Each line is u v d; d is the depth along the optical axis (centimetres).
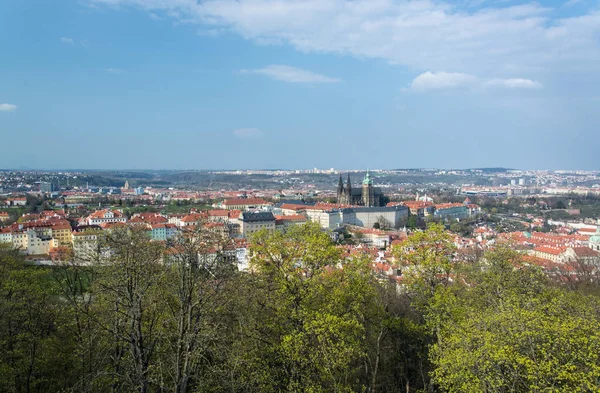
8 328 7281
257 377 6388
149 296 6731
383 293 11281
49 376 7081
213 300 6606
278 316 7456
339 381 7050
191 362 6306
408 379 8450
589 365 5153
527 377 5294
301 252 7906
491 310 6856
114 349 7006
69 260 9238
